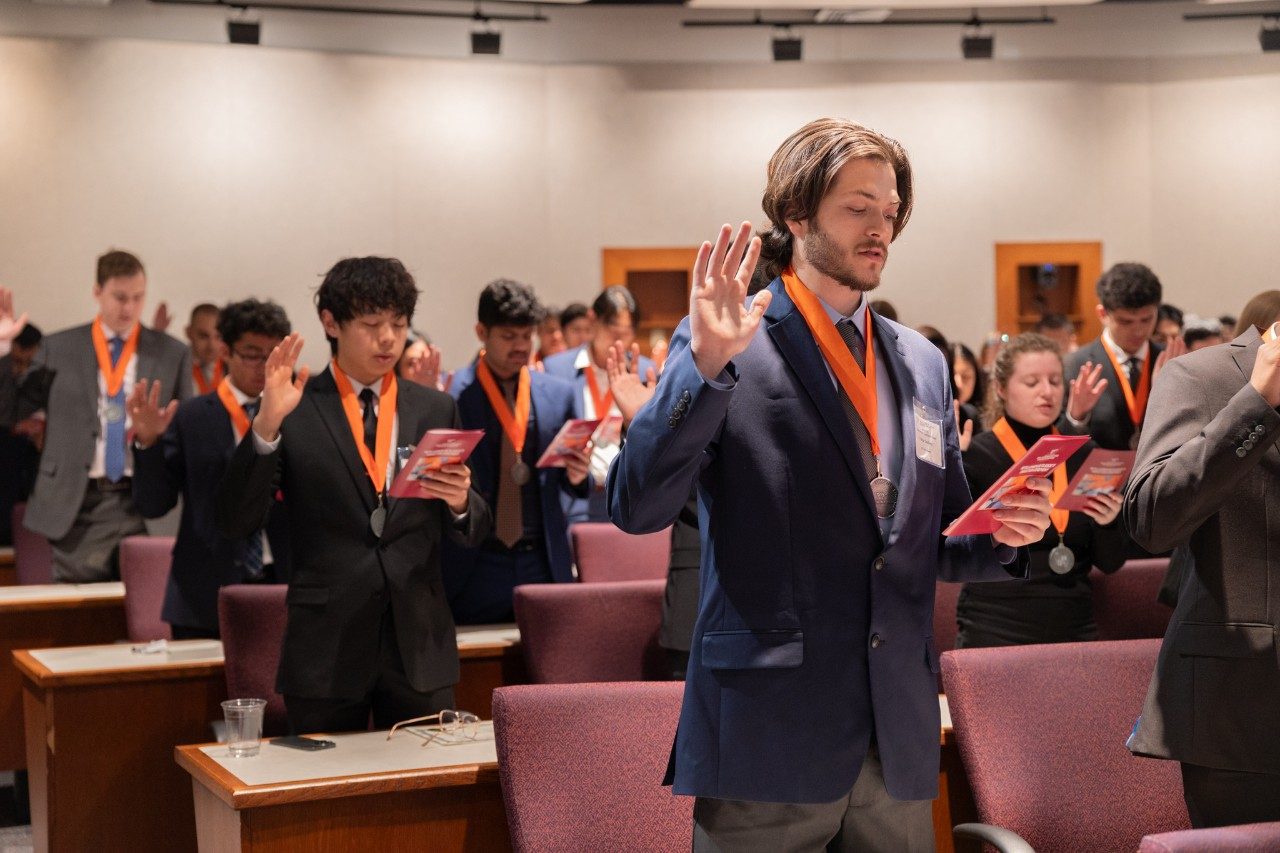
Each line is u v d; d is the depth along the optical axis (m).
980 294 10.52
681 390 1.74
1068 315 10.70
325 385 3.16
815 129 1.91
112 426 5.78
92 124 9.03
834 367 1.91
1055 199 10.54
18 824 4.70
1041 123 10.52
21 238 8.87
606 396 5.79
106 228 9.05
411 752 2.76
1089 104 10.53
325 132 9.59
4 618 4.60
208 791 2.65
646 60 10.23
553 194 10.12
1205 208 10.48
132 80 9.12
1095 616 3.77
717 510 1.87
